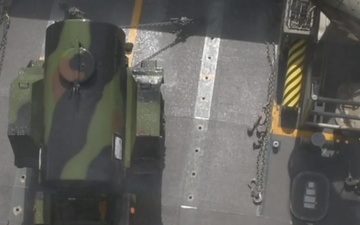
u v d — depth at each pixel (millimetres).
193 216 14125
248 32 15555
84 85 12242
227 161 14539
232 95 15039
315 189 14203
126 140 12914
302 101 14328
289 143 14586
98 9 15852
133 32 15602
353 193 14180
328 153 14469
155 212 14156
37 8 15898
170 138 14719
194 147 14648
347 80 14852
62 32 12453
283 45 14781
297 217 14062
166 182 14375
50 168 12086
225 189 14336
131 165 13773
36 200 12891
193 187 14352
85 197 12594
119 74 12680
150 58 15352
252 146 14633
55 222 12719
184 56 15383
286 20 14227
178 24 15547
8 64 15453
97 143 12141
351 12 13117
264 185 14336
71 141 12109
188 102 15000
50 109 12266
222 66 15281
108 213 12828
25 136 12883
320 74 14570
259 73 15188
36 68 13484
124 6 15867
